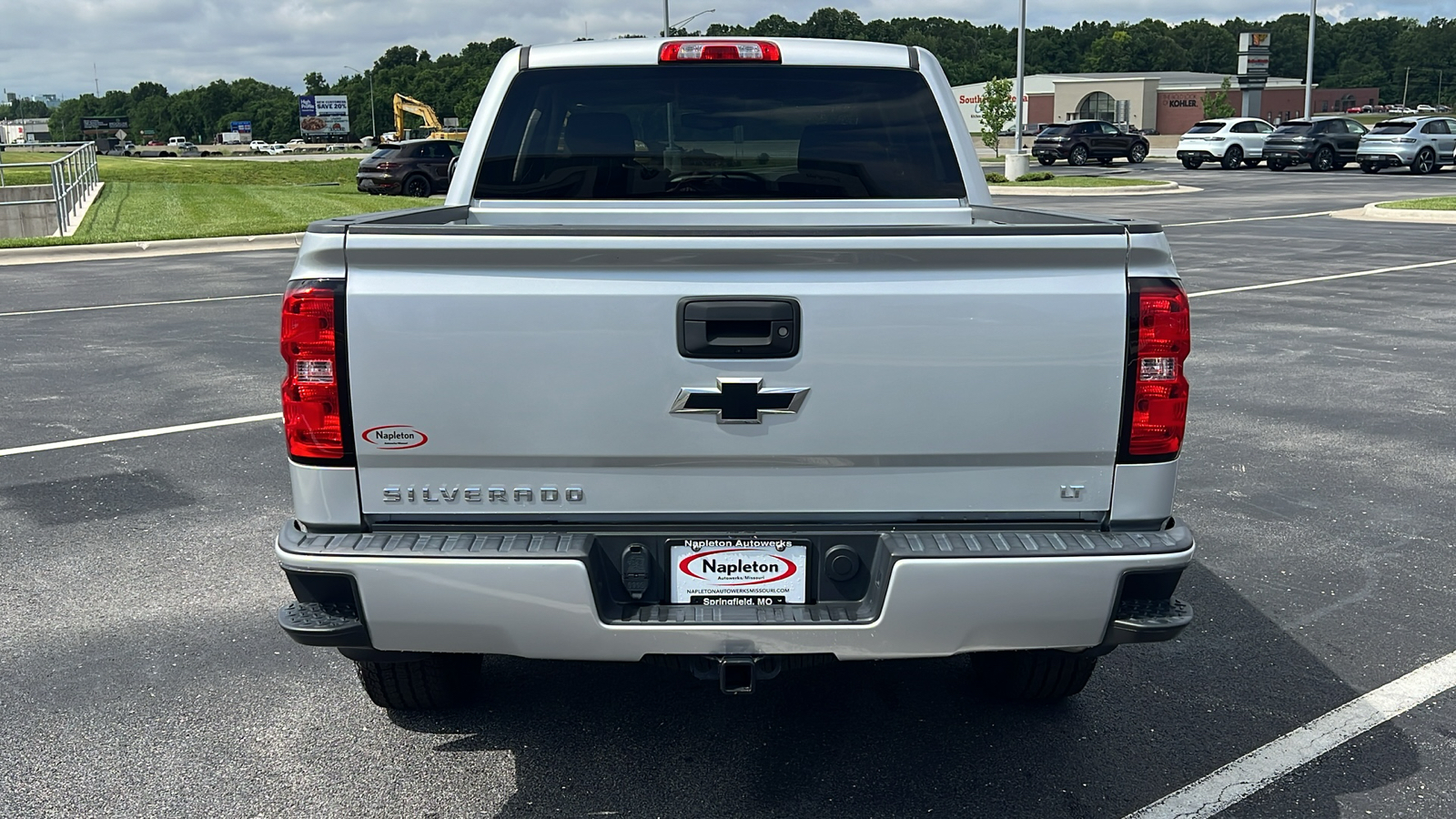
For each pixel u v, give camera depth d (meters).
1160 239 2.97
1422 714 3.96
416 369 2.93
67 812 3.39
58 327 11.95
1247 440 7.42
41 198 28.36
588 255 2.88
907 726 3.88
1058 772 3.59
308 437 2.98
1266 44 66.06
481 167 4.64
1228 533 5.77
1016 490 3.04
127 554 5.48
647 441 2.97
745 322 2.92
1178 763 3.65
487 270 2.91
